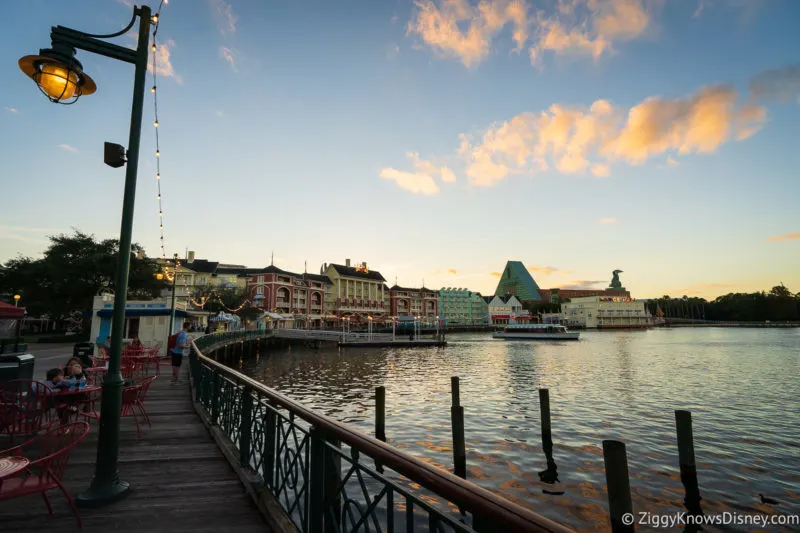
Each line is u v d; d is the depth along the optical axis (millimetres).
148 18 4957
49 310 44562
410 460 1984
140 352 15328
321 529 3018
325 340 69500
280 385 28516
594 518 9031
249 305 66938
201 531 3914
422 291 134750
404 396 23750
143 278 44219
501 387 26734
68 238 44719
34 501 4527
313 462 3150
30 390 5734
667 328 168625
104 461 4543
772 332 125562
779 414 18578
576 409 19766
